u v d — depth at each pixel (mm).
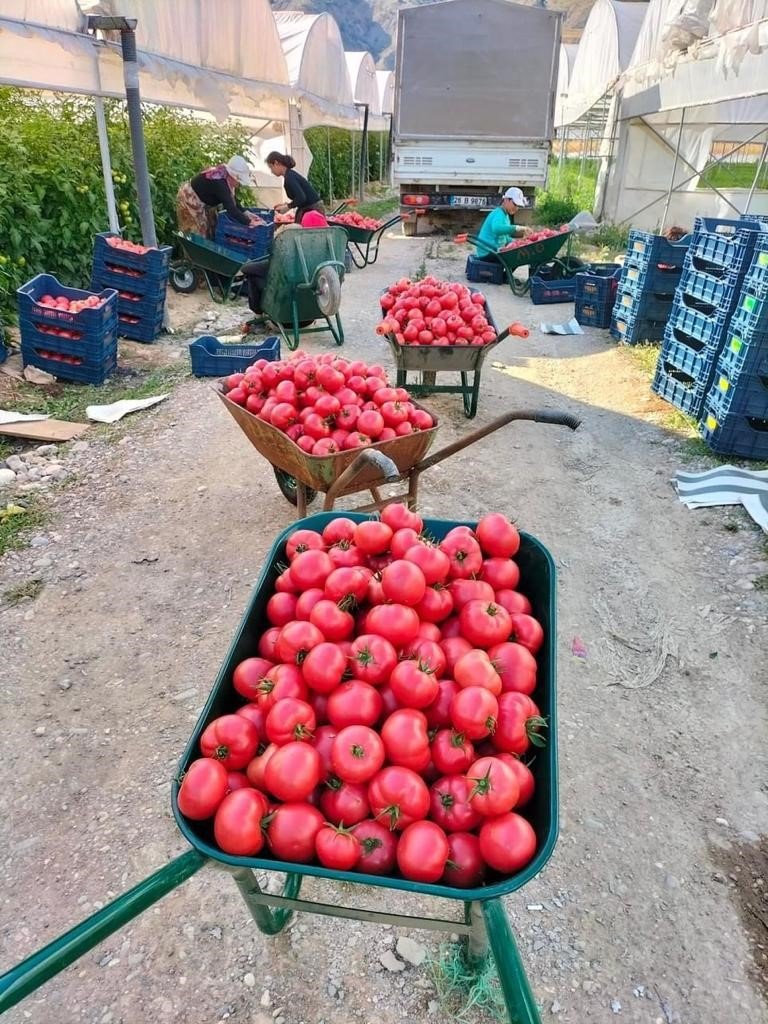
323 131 22203
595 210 17531
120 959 2369
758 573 4215
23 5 6543
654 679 3531
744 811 2879
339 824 1559
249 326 8484
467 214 16031
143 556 4348
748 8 9641
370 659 1745
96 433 5855
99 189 8914
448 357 5770
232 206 9602
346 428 3727
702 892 2576
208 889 2580
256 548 4422
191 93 10648
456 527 2369
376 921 1888
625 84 15266
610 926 2461
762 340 5082
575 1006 2238
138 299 7941
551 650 1916
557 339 8883
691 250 6191
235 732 1662
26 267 7898
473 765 1589
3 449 5535
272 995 2281
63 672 3492
